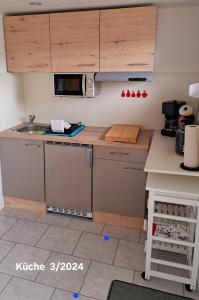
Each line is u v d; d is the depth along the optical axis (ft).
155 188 6.26
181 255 7.80
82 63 8.99
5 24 9.34
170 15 8.84
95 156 8.81
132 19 8.22
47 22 8.91
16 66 9.70
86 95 9.16
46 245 8.29
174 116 8.97
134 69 8.63
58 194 9.66
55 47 9.08
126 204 8.99
